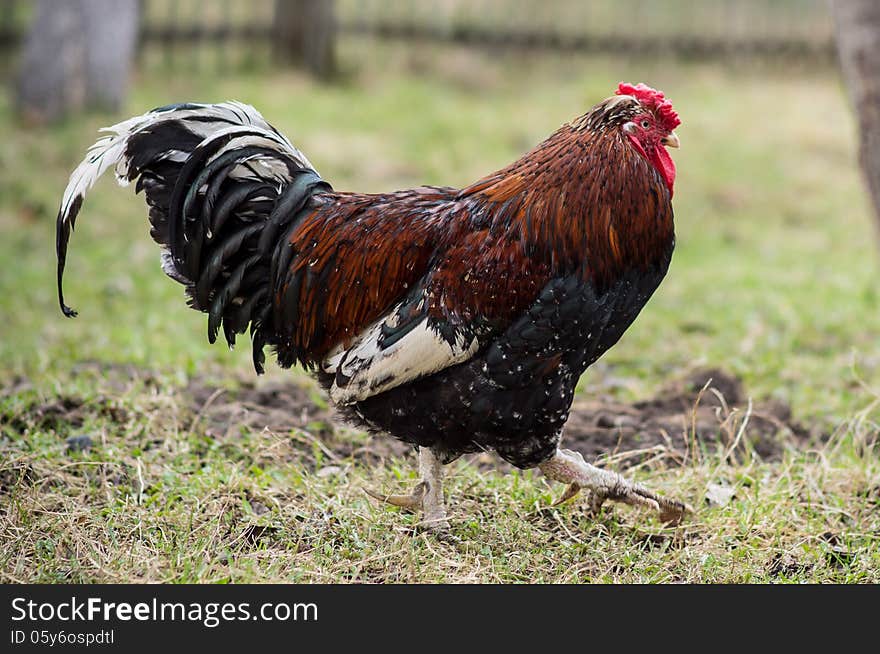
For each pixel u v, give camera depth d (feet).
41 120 62.13
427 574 21.84
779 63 89.92
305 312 22.53
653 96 21.24
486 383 20.76
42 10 62.28
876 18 30.83
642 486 23.45
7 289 42.88
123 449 26.30
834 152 70.13
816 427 30.22
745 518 23.94
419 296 21.09
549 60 85.25
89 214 53.06
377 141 64.75
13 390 30.19
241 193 22.18
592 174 20.68
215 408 29.71
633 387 33.63
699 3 95.30
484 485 25.88
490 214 20.85
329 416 29.86
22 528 22.33
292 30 79.00
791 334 39.83
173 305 42.80
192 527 22.95
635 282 21.18
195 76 75.20
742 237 55.47
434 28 83.20
